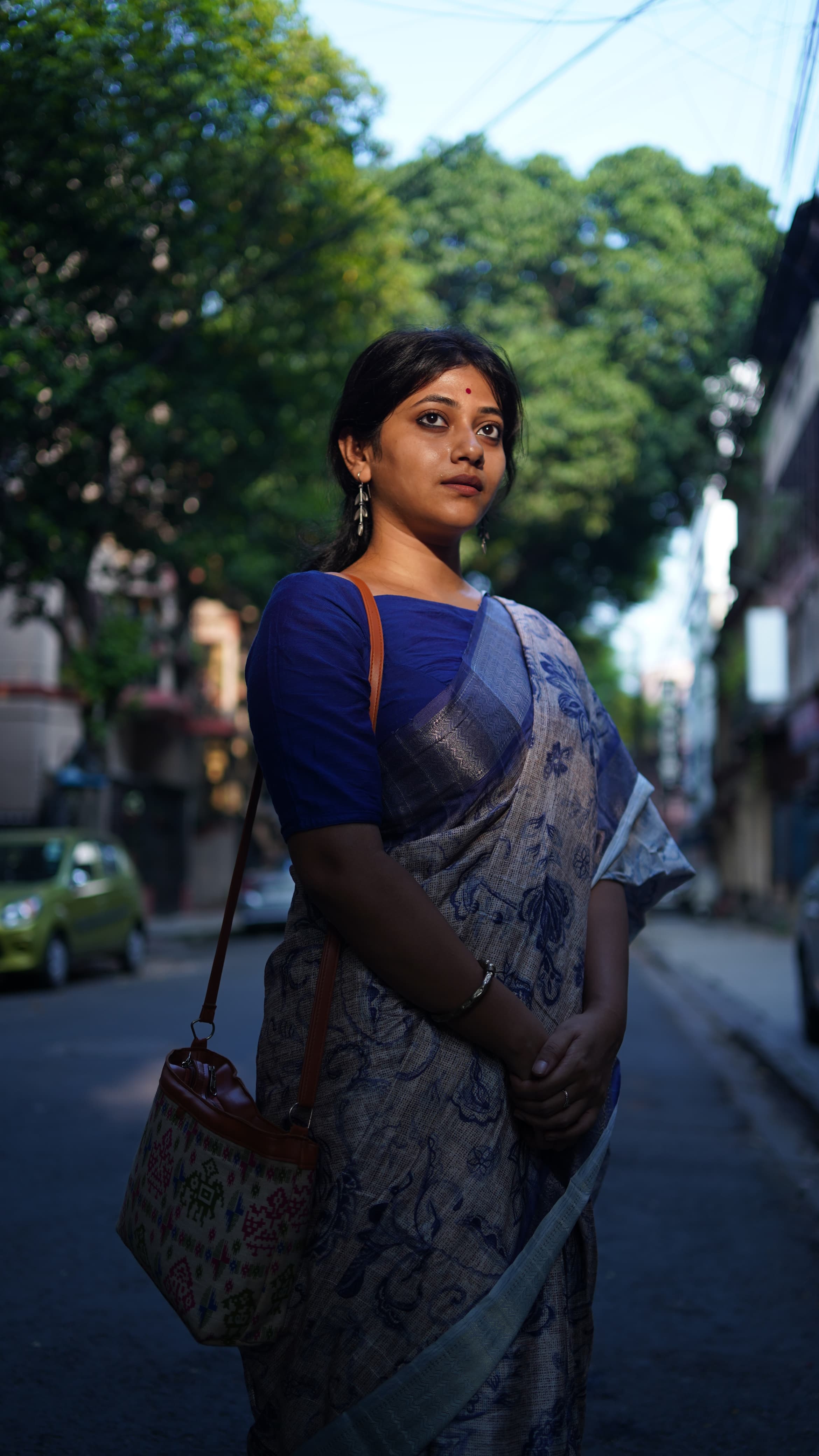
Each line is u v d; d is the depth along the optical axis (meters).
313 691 1.57
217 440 15.96
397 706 1.61
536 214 14.97
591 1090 1.58
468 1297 1.52
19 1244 4.25
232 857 38.50
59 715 25.33
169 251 12.82
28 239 11.92
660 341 16.52
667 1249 4.37
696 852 45.56
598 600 30.97
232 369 16.44
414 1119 1.53
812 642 25.41
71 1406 3.01
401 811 1.60
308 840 1.53
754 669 26.69
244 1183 1.51
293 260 13.63
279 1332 1.53
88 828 26.72
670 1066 8.46
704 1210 4.88
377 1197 1.53
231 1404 3.04
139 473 16.84
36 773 24.53
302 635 1.60
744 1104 7.31
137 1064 7.87
